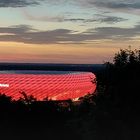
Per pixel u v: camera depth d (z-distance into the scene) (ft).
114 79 77.05
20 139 75.10
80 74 494.18
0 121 79.71
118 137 67.56
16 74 449.06
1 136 74.43
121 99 71.92
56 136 76.23
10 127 77.20
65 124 78.38
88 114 73.26
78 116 78.43
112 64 79.82
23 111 82.99
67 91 454.81
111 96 73.97
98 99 75.00
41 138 75.56
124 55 79.77
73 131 75.10
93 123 70.13
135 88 72.74
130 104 70.74
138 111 69.56
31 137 75.41
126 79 76.02
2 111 83.05
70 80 465.06
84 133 72.33
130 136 67.05
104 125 69.10
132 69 77.10
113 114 69.56
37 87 442.91
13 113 82.94
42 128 77.66
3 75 445.37
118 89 73.92
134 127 67.87
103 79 78.54
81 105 79.05
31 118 81.51
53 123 79.92
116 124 68.33
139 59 78.84
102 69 80.23
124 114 69.05
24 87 439.63
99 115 70.08
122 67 78.13
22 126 78.79
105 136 68.28
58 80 457.68
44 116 82.07
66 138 75.10
